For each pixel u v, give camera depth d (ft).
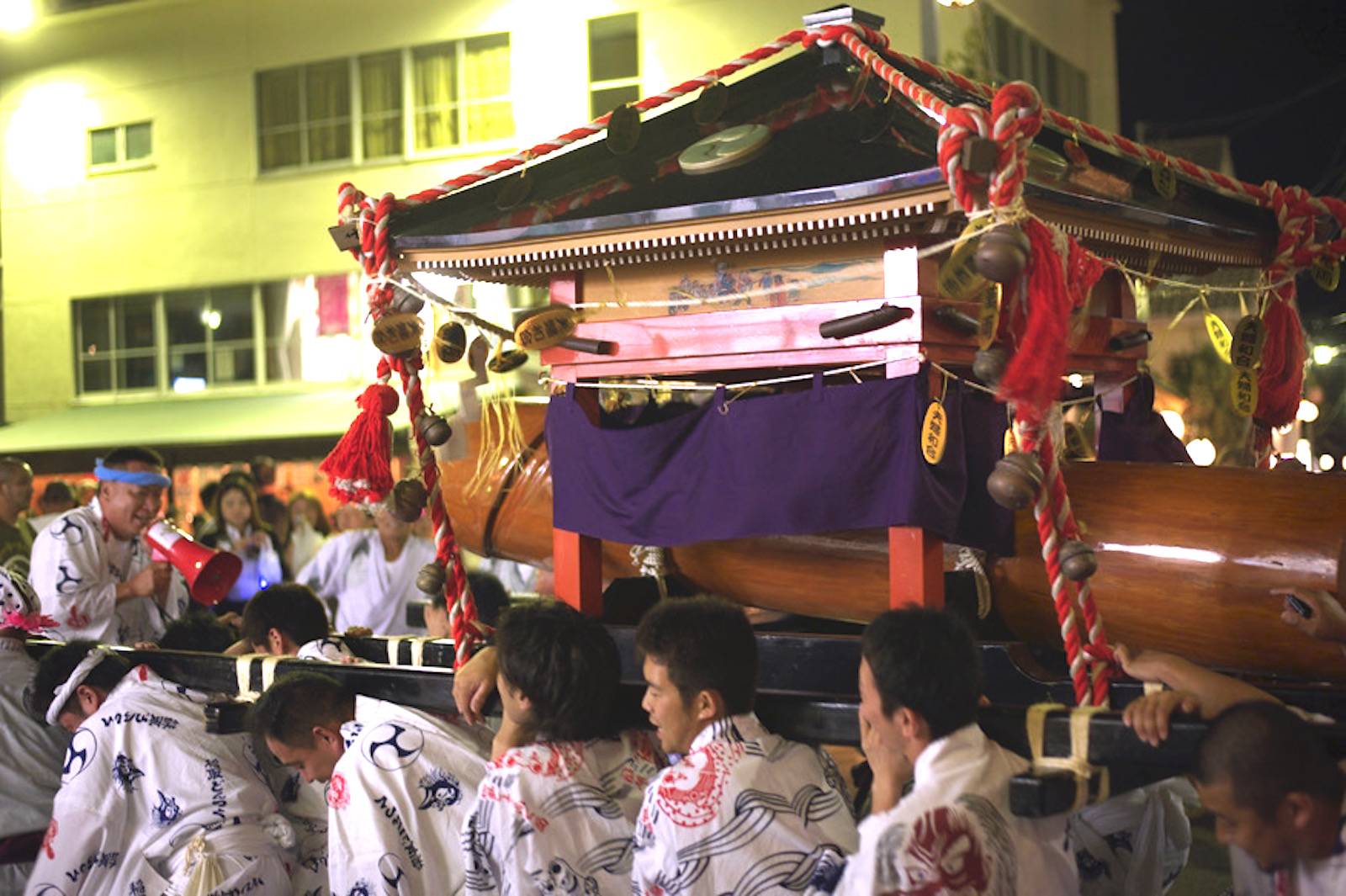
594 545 10.14
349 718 9.70
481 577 13.38
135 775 10.36
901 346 8.25
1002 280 6.78
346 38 45.14
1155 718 6.73
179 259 48.29
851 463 8.38
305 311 46.57
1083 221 8.64
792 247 8.70
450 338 9.78
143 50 48.49
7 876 12.08
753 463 8.86
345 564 21.66
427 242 9.49
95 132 49.70
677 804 7.21
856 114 8.60
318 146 46.03
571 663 7.98
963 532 8.86
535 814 7.76
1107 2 47.37
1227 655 8.55
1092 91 47.60
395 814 8.82
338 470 9.64
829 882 6.81
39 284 50.62
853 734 7.80
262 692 10.42
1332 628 7.54
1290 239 10.93
